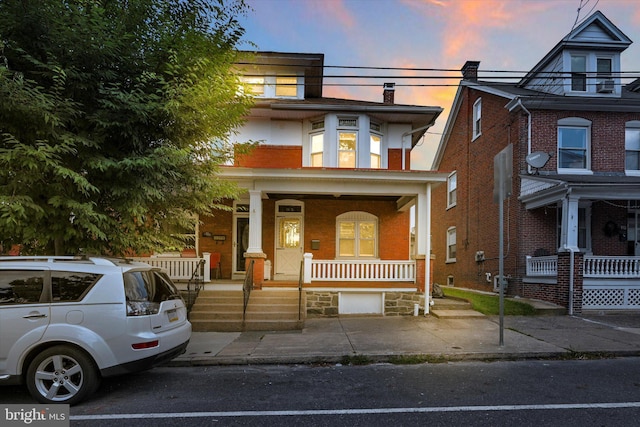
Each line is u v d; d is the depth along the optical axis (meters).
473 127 16.92
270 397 4.68
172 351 5.06
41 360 4.37
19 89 4.64
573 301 10.38
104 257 5.47
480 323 9.15
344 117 13.27
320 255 13.12
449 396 4.67
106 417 4.07
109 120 5.62
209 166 7.09
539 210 12.92
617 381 5.23
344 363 6.27
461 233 17.95
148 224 7.00
